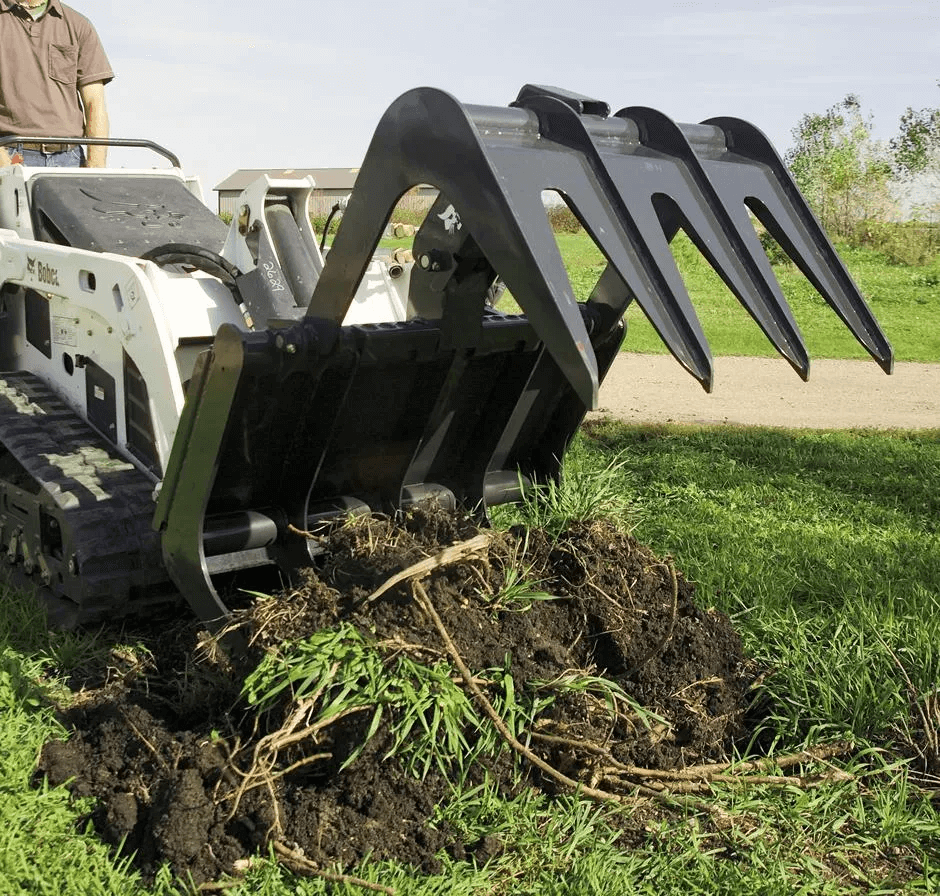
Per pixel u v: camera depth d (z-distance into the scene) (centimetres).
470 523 392
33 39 632
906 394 1246
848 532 636
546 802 343
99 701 392
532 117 323
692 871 312
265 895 289
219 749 328
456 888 294
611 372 1362
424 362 393
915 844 333
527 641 361
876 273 2297
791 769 372
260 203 426
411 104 308
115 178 548
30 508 460
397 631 337
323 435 381
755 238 346
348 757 317
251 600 396
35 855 301
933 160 2686
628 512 515
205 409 348
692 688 385
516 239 280
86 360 477
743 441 916
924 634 430
